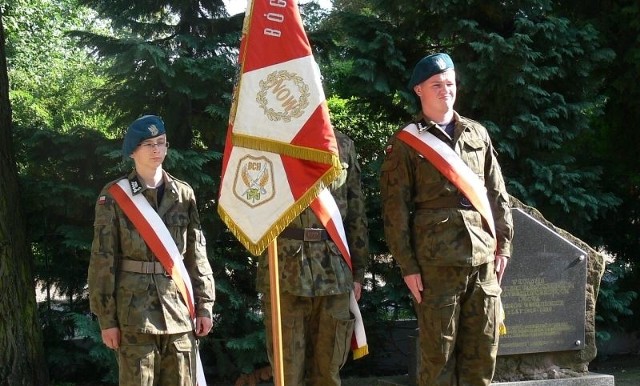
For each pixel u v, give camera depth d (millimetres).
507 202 4309
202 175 6281
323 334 4078
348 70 6855
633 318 7430
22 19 15430
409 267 4098
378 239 6625
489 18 6500
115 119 6738
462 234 4039
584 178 6652
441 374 4125
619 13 6848
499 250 4234
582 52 6371
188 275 4078
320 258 4047
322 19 7391
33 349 6059
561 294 5316
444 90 4125
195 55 6559
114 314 3908
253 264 6770
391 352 7223
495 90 6387
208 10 6680
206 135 6641
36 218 6516
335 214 4109
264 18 3793
